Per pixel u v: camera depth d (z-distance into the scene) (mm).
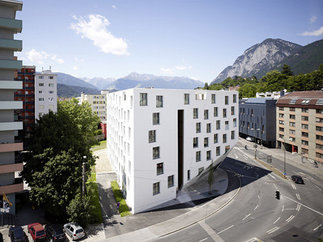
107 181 44875
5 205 27219
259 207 32781
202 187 41250
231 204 34000
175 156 35750
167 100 34469
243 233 25938
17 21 29828
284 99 70438
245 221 28781
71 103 58750
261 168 52719
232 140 46188
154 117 33281
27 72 71125
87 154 31875
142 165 31953
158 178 33781
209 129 41562
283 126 70625
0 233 24609
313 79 94875
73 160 28531
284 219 29094
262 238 24812
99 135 91062
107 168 53219
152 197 33250
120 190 39688
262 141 80125
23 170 29516
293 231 26203
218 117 43000
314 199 35531
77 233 24531
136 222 28906
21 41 30219
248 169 52094
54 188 26703
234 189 40062
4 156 29969
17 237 23312
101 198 36750
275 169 51938
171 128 35062
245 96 129625
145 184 32375
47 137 28906
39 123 32469
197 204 34188
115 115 46719
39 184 27031
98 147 78312
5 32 30594
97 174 48938
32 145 29484
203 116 40188
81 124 54562
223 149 44250
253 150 71312
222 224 28172
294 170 51219
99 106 112188
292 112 66500
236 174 48500
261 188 40375
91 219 28656
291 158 61281
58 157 27359
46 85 71938
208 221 29000
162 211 32031
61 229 24547
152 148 32969
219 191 39219
